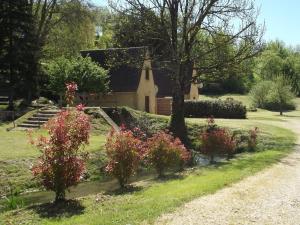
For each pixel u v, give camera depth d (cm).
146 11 2769
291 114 6425
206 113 4569
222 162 1977
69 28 4603
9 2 3328
